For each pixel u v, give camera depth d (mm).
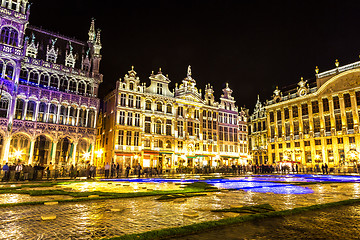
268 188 15562
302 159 55531
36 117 34688
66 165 35656
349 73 49625
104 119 48906
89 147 39094
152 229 5871
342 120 49719
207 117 56688
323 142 52281
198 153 53062
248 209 8055
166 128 49531
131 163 43531
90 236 5305
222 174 36875
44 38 40750
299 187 16266
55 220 6781
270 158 62906
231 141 60062
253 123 71625
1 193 12680
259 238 5043
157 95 48906
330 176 32188
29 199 10633
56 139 35625
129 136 44406
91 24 46875
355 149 47062
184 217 7145
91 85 41188
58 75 38062
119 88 44875
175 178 26562
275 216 7012
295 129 58688
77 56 42562
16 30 33906
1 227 6016
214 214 7547
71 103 38125
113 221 6676
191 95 54031
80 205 9156
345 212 7648
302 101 57594
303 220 6574
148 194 11836
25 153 34031
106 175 27984
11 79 33188
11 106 32125
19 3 34594
